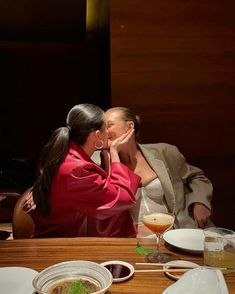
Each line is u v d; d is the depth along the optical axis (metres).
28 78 4.46
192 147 3.17
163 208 2.30
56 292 1.10
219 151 3.22
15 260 1.40
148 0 2.96
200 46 3.08
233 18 3.10
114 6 2.93
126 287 1.20
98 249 1.52
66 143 1.82
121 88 3.00
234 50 3.13
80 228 1.91
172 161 2.53
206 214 2.32
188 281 1.03
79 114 1.87
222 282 1.01
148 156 2.38
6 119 4.45
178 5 3.00
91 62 4.56
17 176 3.80
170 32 3.02
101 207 1.78
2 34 4.84
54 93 4.54
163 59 3.03
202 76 3.11
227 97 3.17
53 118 4.55
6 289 1.16
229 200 3.28
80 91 4.58
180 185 2.49
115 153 2.07
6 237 2.83
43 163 1.83
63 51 4.49
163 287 1.20
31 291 1.14
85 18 4.49
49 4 4.09
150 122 3.07
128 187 1.85
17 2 4.00
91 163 1.82
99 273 1.18
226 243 1.32
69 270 1.20
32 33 4.86
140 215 2.23
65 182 1.76
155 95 3.05
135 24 2.96
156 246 1.57
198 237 1.63
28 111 4.49
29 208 1.94
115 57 2.97
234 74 3.16
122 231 2.06
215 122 3.18
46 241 1.61
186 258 1.44
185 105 3.11
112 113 2.25
